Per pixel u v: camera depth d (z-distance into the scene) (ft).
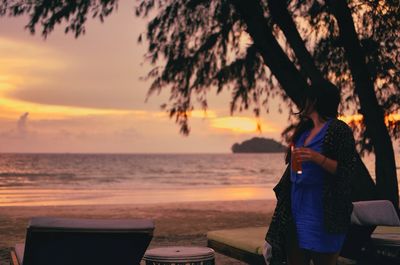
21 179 231.91
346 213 13.61
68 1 41.14
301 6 44.91
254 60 44.65
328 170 13.46
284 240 14.43
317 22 44.78
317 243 13.56
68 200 106.11
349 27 39.58
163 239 36.65
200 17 44.80
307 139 14.29
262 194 126.31
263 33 39.50
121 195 125.49
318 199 13.69
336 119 14.10
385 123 41.75
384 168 39.06
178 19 44.65
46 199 110.11
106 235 13.71
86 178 249.14
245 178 270.05
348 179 13.58
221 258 28.66
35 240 13.34
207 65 44.96
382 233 21.62
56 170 359.87
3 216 53.52
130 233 13.71
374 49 42.86
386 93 44.37
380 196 38.83
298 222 13.88
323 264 13.76
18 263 15.38
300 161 13.48
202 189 157.99
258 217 52.08
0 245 33.94
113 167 457.27
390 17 42.80
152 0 44.24
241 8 39.58
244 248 19.85
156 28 44.45
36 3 41.04
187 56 44.86
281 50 39.73
